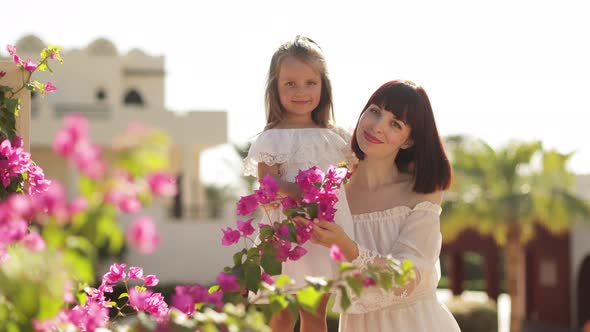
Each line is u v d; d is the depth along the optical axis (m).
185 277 20.27
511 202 19.86
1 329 1.88
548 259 25.55
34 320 1.90
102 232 1.81
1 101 3.39
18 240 1.91
